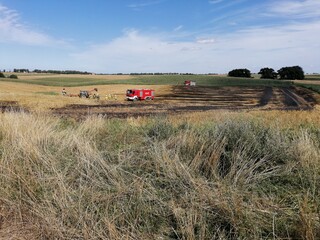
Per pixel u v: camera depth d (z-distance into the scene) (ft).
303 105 131.54
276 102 151.43
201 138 16.02
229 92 229.86
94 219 9.86
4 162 13.46
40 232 9.59
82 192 11.47
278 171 12.62
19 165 13.25
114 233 8.94
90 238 9.10
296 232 8.59
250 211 9.63
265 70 526.57
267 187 11.64
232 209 9.59
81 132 20.48
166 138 18.66
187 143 15.74
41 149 15.42
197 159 13.51
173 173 12.37
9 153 14.55
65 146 16.49
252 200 10.32
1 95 131.03
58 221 9.77
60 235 9.29
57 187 11.76
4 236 9.53
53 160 13.83
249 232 8.91
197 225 9.29
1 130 19.45
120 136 20.25
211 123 27.78
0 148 16.42
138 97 160.86
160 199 10.69
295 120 36.55
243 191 10.89
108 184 12.18
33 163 13.50
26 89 237.66
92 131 21.36
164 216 10.00
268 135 16.56
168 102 150.61
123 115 79.92
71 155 15.51
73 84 323.98
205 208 9.96
